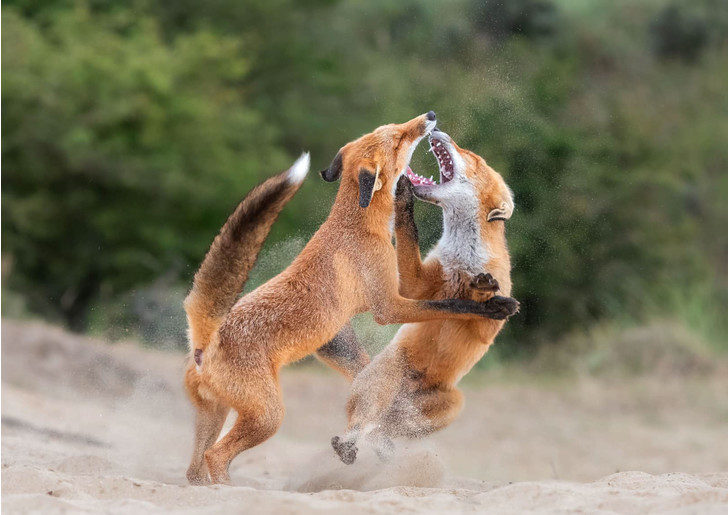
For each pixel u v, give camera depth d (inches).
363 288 268.5
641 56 1107.3
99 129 908.6
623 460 481.4
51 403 467.8
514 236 768.9
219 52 1002.1
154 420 388.2
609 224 860.6
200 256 908.6
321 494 208.5
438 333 276.5
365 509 187.8
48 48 944.3
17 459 295.0
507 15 1031.0
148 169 900.6
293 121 1090.7
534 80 893.2
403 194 277.4
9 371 543.2
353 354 287.9
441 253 287.0
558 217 799.1
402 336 281.0
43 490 212.1
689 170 991.0
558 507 200.1
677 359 728.3
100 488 215.3
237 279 249.8
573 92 909.2
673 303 823.7
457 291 283.9
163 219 925.2
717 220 971.3
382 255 270.2
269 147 1016.9
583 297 822.5
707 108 1061.8
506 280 287.7
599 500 204.7
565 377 735.1
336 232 271.3
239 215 249.0
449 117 756.6
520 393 687.1
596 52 1090.1
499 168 730.2
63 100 899.4
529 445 523.5
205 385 252.5
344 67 1131.9
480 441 535.2
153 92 926.4
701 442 530.3
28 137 885.2
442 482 277.3
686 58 1156.5
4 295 775.7
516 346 803.4
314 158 1099.9
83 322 893.8
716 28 1173.7
